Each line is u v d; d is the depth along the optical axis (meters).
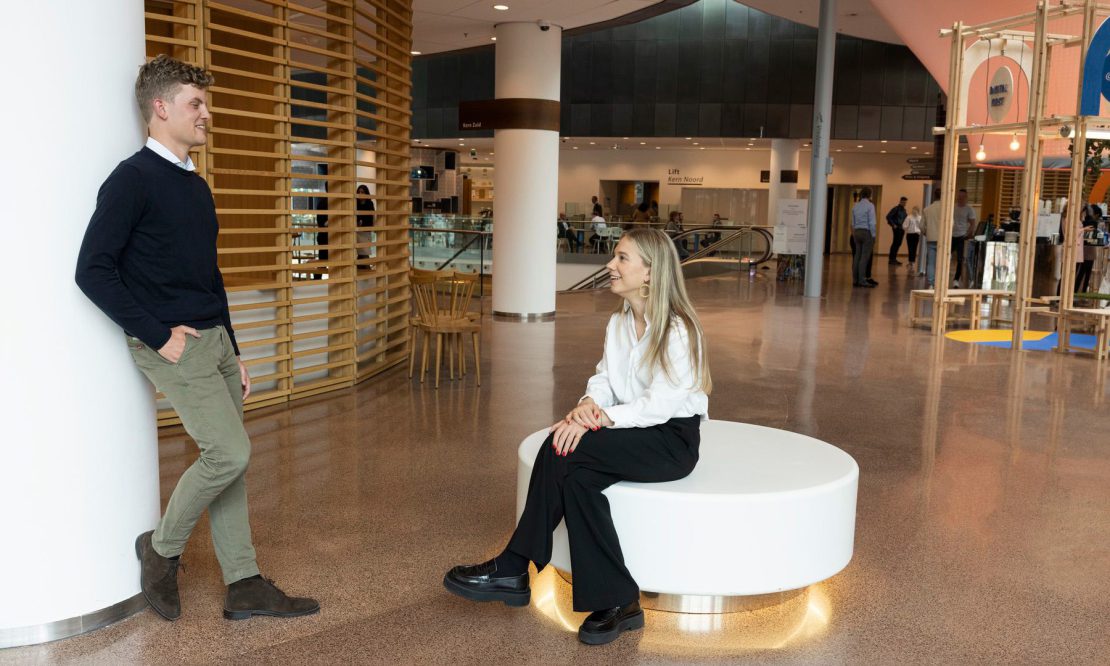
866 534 4.48
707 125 27.91
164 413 6.23
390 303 8.71
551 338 10.98
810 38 27.16
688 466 3.47
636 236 3.42
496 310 12.97
